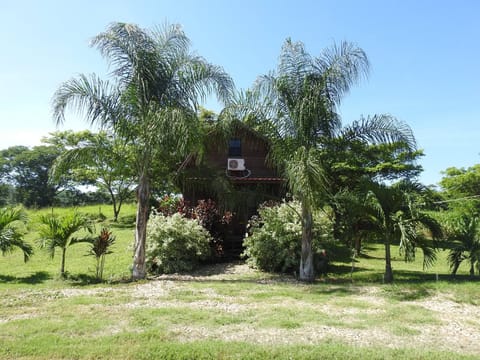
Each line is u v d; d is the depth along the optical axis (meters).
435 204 9.84
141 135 10.07
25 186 45.19
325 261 12.12
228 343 4.79
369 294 8.06
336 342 4.96
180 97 10.20
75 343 4.85
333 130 10.05
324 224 12.05
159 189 21.00
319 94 9.85
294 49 10.37
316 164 8.83
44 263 12.52
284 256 11.66
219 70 10.34
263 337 5.14
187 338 5.08
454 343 4.99
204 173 11.47
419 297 7.56
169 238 11.67
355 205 9.40
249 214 14.55
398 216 9.14
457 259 10.51
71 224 10.62
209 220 14.03
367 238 10.27
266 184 14.98
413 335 5.27
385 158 16.80
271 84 10.23
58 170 10.18
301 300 7.46
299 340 5.02
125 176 21.80
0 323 5.77
